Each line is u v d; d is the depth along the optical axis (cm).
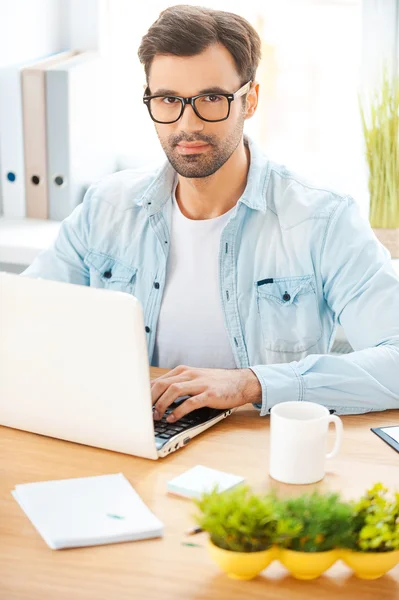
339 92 322
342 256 202
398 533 114
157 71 189
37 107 307
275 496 119
